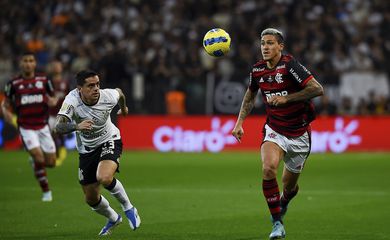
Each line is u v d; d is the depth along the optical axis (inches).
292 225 1328.7
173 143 3152.1
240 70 3363.7
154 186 1951.3
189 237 1202.0
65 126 1131.3
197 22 3688.5
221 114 3198.8
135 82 3275.1
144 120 3189.0
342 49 3508.9
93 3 3895.2
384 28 3671.3
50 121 2298.2
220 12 3777.1
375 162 2598.4
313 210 1515.7
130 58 3467.0
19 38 3757.4
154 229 1285.7
